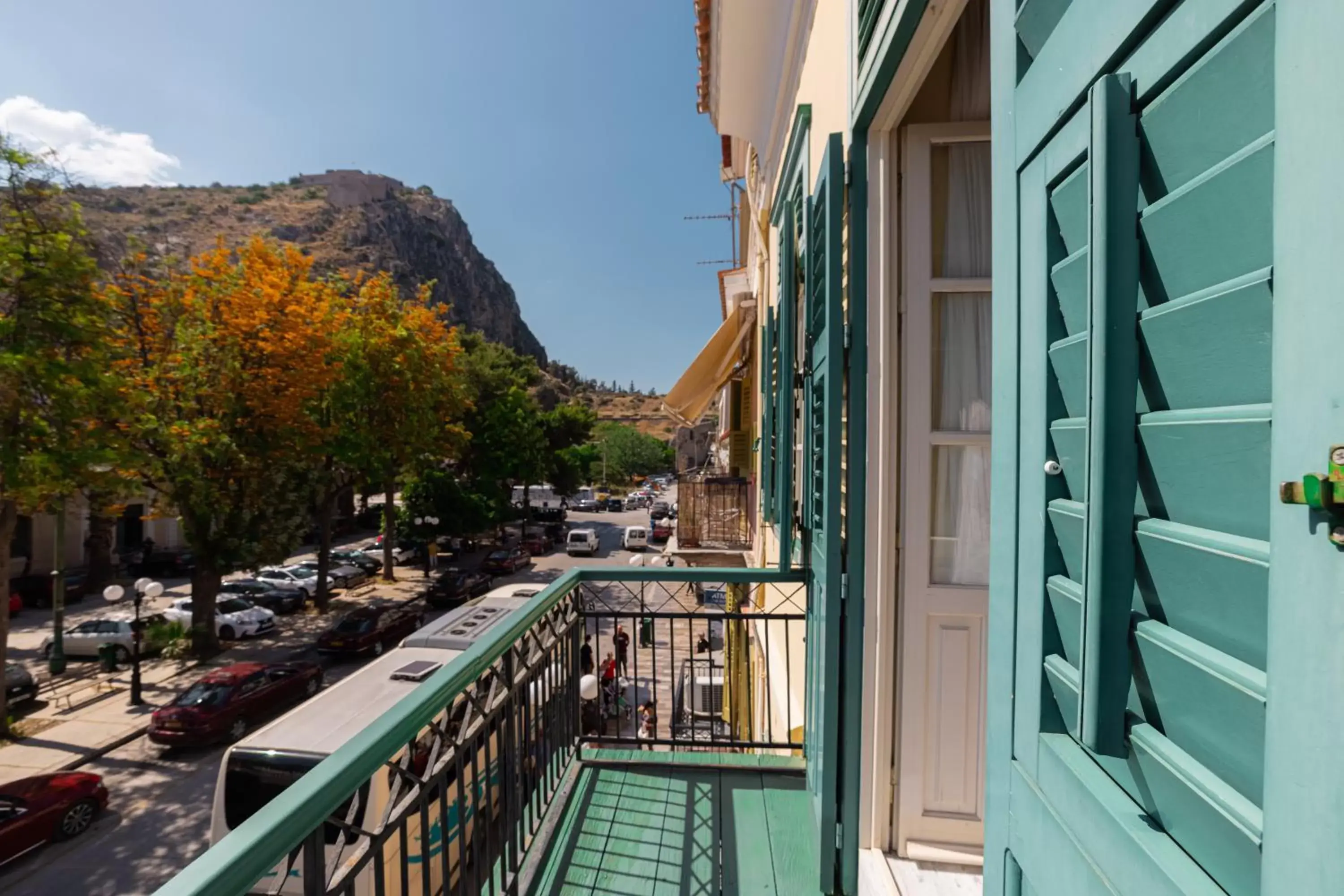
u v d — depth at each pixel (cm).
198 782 948
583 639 309
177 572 2561
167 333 1499
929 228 222
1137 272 68
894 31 165
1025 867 93
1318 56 47
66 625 1797
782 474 290
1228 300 57
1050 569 87
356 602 2153
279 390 1568
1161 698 67
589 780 280
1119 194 68
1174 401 65
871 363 225
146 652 1498
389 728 125
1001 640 101
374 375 2116
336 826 114
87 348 1125
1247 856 56
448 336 2497
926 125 221
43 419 1084
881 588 222
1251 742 56
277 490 1656
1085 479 76
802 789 273
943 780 220
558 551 3366
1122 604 71
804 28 383
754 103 582
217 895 82
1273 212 51
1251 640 57
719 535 955
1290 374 49
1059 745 85
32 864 760
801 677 412
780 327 301
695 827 248
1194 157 62
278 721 531
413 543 2770
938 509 229
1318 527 47
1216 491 60
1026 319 93
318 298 1778
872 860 215
